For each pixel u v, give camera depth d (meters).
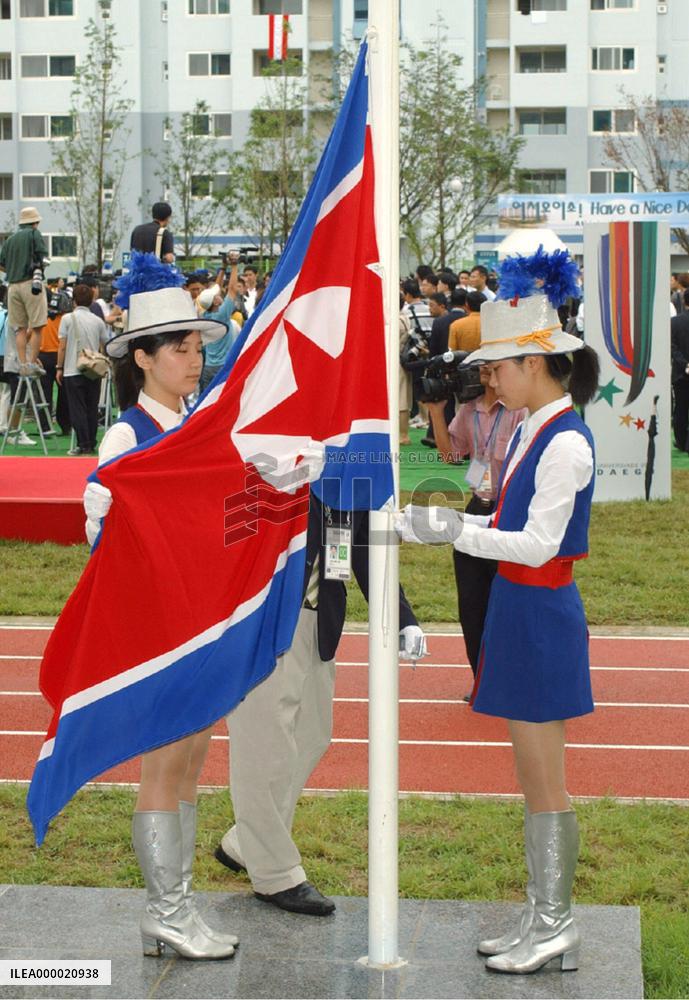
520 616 5.25
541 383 5.32
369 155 5.08
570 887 5.29
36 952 5.39
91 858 6.86
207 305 20.17
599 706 9.94
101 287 23.47
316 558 5.79
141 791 5.41
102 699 5.30
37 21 64.00
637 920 5.71
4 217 64.88
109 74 55.06
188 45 62.62
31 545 15.24
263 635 5.27
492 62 63.75
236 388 5.30
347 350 5.12
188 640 5.27
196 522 5.30
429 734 9.18
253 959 5.32
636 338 17.28
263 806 5.80
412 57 50.53
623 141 59.12
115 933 5.59
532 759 5.28
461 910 5.84
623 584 13.84
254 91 62.19
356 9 61.56
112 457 5.73
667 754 8.79
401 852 6.90
